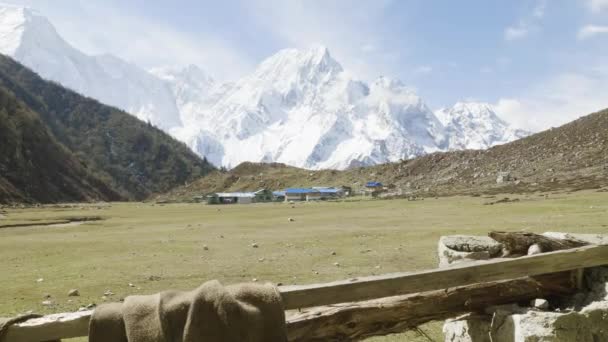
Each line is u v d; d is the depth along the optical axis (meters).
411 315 6.10
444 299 6.23
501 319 6.21
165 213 81.00
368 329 5.92
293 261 20.64
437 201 81.69
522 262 6.20
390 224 39.66
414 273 5.79
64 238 35.09
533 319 5.81
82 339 9.05
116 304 5.12
